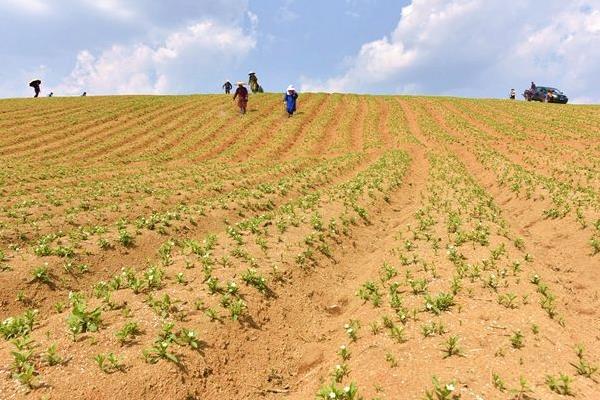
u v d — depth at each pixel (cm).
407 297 818
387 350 633
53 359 586
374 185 1823
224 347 680
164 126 3788
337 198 1639
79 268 1055
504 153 2661
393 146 3023
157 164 2689
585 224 1233
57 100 4875
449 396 511
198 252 1039
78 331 654
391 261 1057
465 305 758
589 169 2116
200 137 3403
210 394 600
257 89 5747
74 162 2692
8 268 980
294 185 1970
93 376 567
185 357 627
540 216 1423
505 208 1622
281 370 693
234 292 814
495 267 926
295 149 3125
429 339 649
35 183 2052
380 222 1485
